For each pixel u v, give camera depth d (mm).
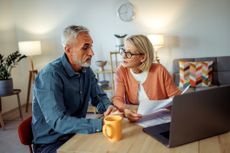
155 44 4035
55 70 1377
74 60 1424
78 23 4625
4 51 4508
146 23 4355
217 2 4051
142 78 1776
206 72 3963
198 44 4234
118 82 1832
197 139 1037
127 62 1720
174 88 1786
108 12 4461
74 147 1040
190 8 4164
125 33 4449
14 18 4852
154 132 1132
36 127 1473
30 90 4754
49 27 4750
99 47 4602
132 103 1802
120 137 1087
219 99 1030
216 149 962
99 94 1786
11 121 3934
